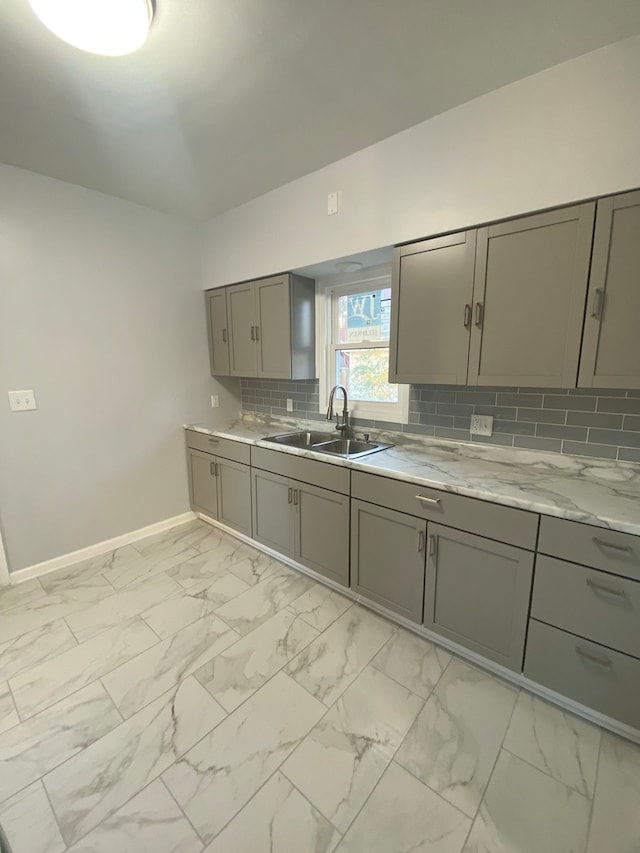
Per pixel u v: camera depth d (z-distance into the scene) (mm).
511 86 1554
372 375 2672
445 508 1704
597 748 1373
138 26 1174
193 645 1867
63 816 1172
